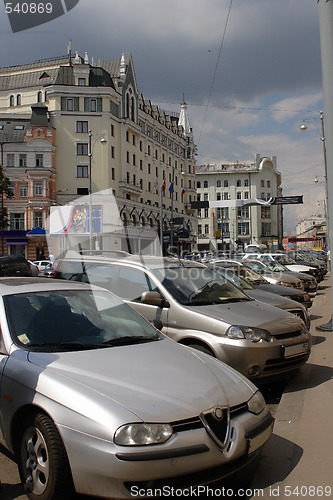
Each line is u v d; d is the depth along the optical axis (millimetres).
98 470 3025
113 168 54438
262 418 3715
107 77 54812
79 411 3189
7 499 3516
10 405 3625
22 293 4586
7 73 69562
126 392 3352
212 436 3260
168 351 4227
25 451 3510
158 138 67875
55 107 52719
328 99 8398
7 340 4043
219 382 3762
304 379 6543
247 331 5789
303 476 3725
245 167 84125
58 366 3652
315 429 4645
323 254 60188
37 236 47406
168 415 3199
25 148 51000
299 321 6492
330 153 8484
